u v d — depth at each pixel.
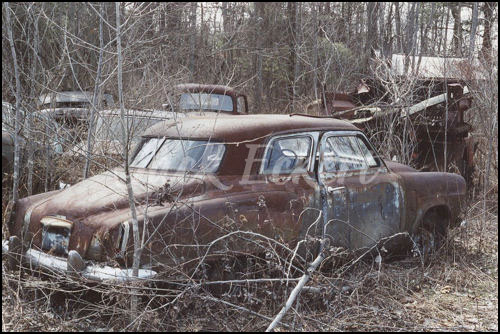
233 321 4.66
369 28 16.34
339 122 6.00
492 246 7.59
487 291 5.96
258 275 4.99
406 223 6.31
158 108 6.91
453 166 9.34
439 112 9.56
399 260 6.60
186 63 11.25
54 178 6.89
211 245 4.41
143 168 5.31
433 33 16.84
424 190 6.53
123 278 4.25
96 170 6.91
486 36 11.09
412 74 9.59
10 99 7.15
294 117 5.75
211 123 5.40
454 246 7.00
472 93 9.56
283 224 5.06
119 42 4.43
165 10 7.05
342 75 13.41
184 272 4.49
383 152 8.95
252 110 17.19
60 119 6.80
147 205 4.38
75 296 4.63
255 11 18.56
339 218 5.53
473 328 4.96
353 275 5.58
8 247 4.98
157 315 4.45
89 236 4.53
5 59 6.86
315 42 14.68
